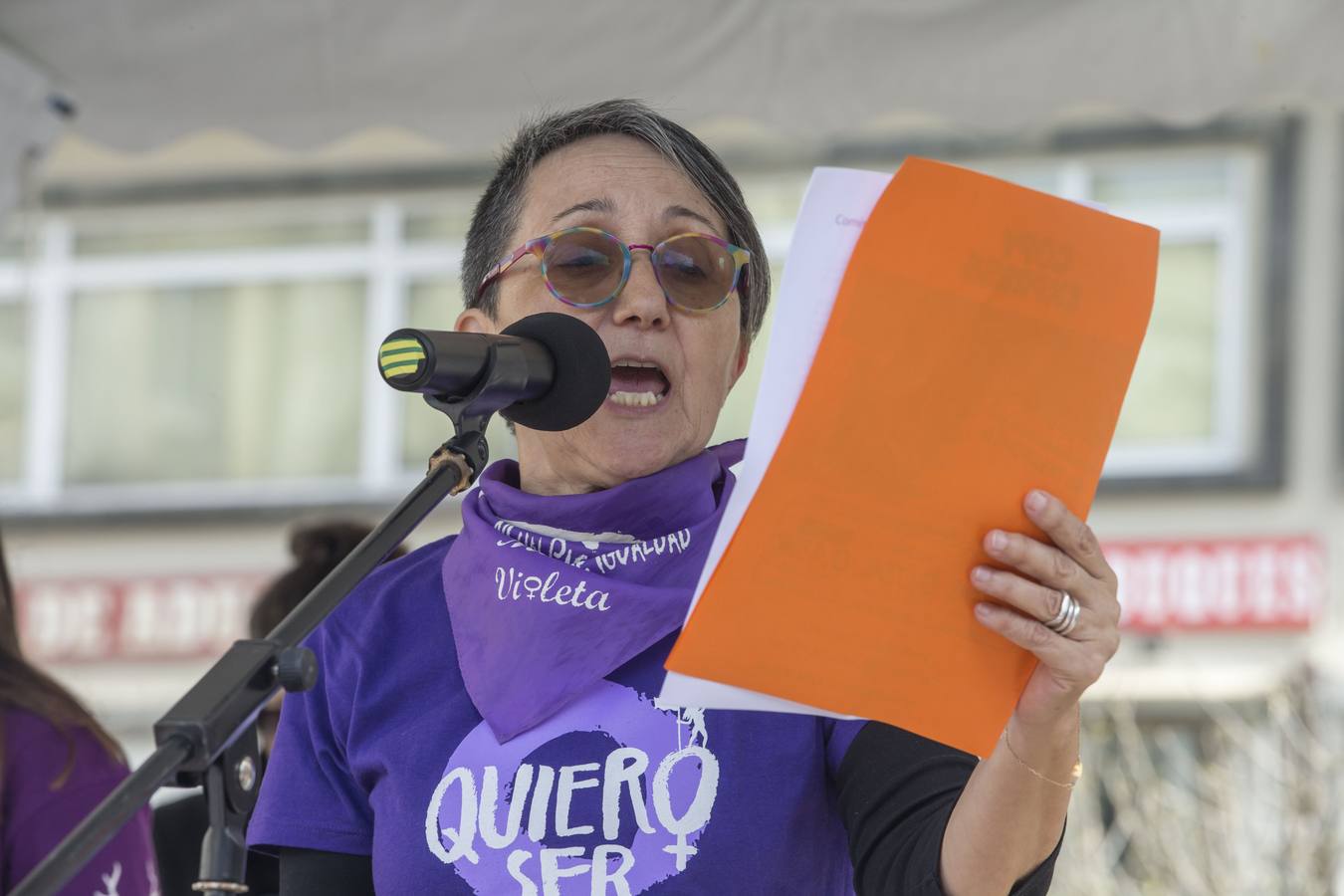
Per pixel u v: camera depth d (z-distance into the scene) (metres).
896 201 3.70
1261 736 21.08
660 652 4.60
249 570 26.52
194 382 27.30
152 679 26.14
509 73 9.47
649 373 4.86
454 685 4.72
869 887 4.27
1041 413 3.76
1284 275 23.80
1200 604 23.56
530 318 4.19
